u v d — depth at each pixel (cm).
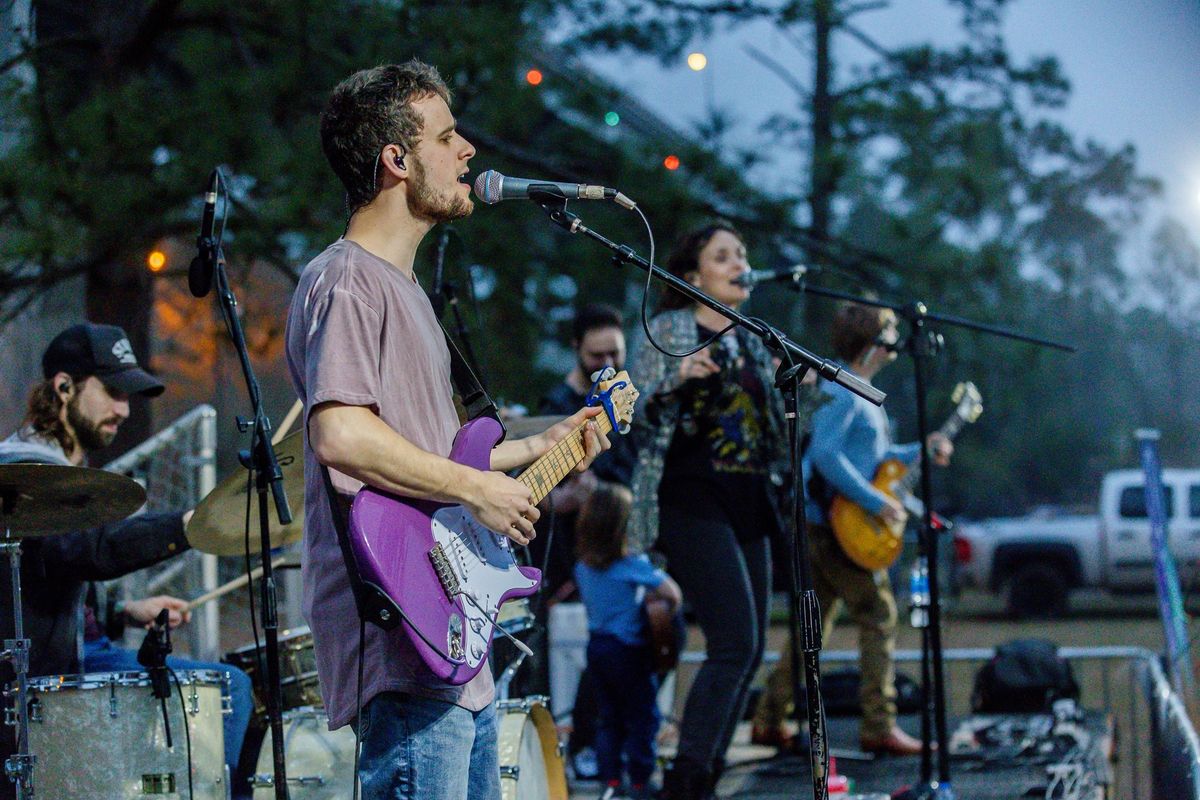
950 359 1027
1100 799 508
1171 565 661
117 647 462
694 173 956
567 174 966
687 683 1048
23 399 840
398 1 838
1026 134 1252
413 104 283
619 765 554
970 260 1020
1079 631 1614
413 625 262
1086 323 3622
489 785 293
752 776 543
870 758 579
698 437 470
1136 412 4097
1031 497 3253
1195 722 620
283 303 977
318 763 393
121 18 884
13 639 362
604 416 323
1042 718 639
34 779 364
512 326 937
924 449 478
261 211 774
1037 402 2995
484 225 898
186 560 627
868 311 565
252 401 338
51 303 891
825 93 1118
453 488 266
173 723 371
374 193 284
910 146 1082
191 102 787
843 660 722
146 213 745
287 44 862
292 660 430
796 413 344
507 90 862
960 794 493
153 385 431
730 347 475
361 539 259
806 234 1008
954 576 1803
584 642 721
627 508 538
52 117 763
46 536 395
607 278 971
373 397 262
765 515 482
